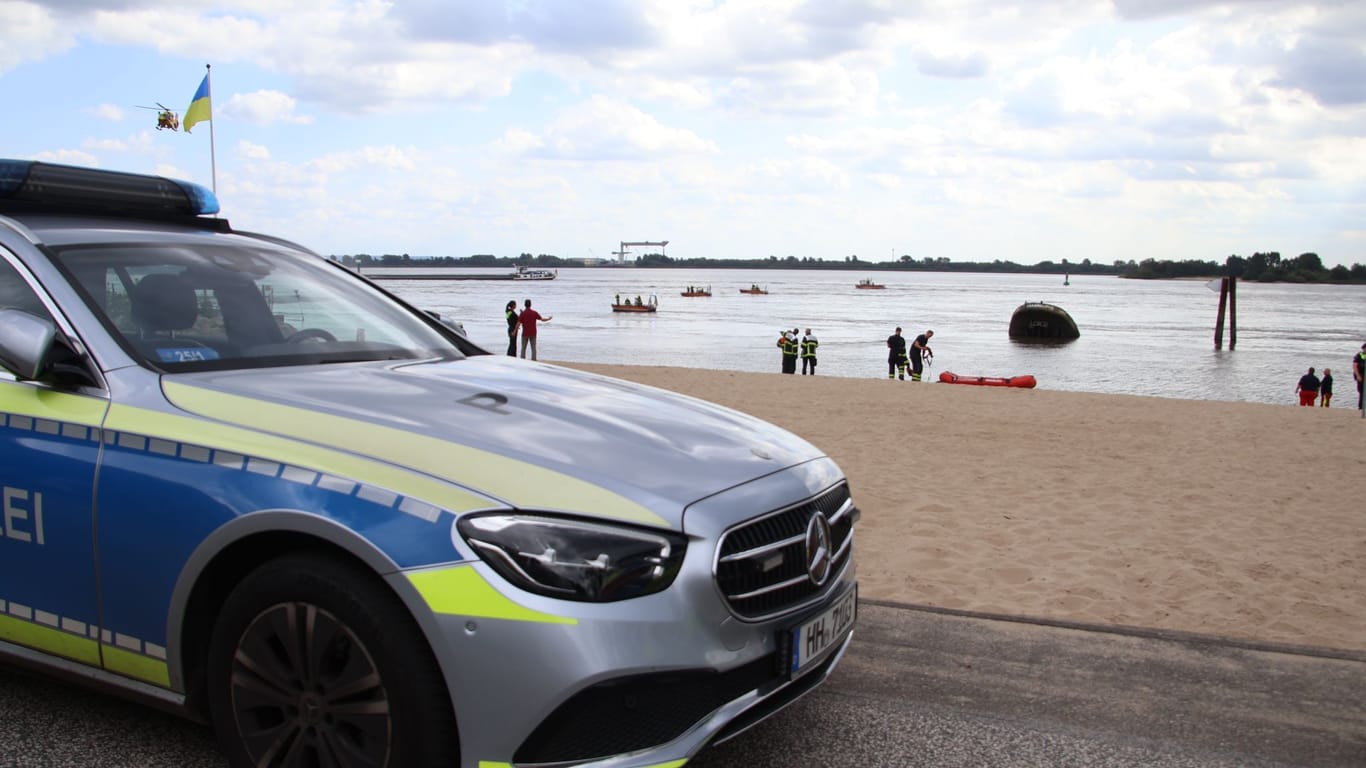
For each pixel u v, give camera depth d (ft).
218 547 8.23
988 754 10.53
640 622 7.68
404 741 7.62
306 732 8.07
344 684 7.83
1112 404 55.31
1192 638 14.48
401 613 7.64
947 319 343.87
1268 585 20.34
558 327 268.00
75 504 9.07
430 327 13.06
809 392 61.77
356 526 7.71
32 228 10.53
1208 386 136.36
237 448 8.48
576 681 7.40
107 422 9.13
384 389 9.81
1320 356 195.21
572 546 7.64
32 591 9.49
